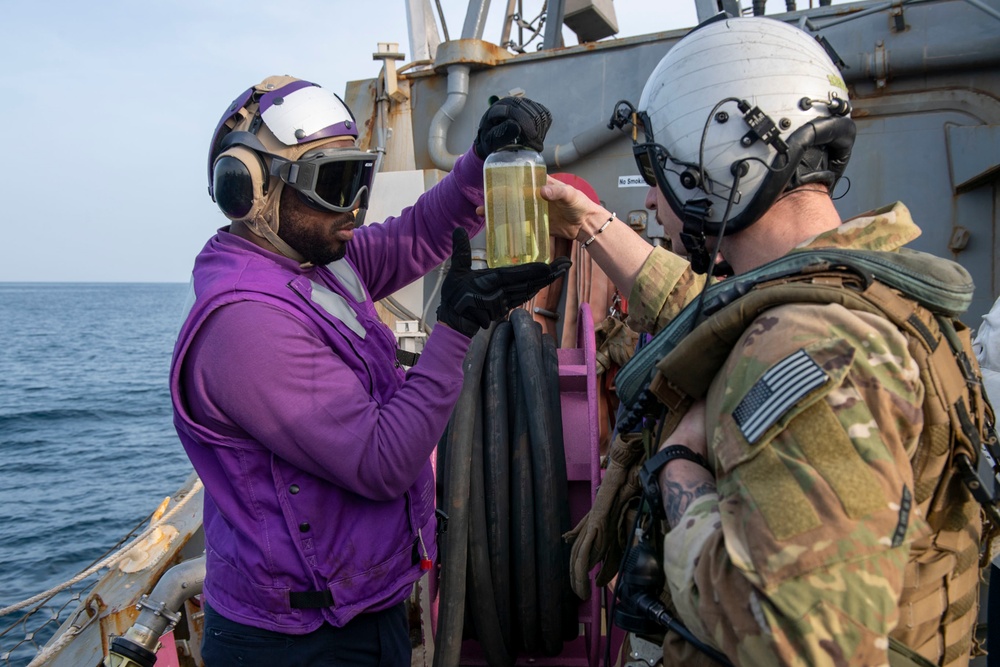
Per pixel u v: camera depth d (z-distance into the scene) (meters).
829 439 0.96
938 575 1.17
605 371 3.26
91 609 2.71
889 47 3.23
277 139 1.68
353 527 1.73
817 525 0.93
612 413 3.28
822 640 0.90
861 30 3.28
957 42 3.15
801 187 1.31
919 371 1.08
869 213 1.30
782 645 0.92
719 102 1.26
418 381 1.70
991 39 3.12
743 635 0.96
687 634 1.18
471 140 3.92
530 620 2.36
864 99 3.36
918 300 1.12
